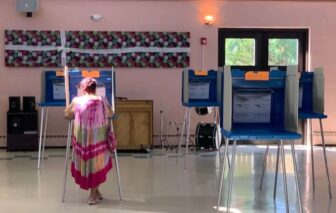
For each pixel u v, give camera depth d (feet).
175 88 29.19
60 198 16.37
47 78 19.95
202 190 17.61
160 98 29.14
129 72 28.94
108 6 28.66
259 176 20.04
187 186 18.25
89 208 15.12
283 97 12.60
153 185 18.42
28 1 27.35
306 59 29.94
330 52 29.76
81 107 15.30
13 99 27.07
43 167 22.06
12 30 27.96
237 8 29.32
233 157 12.35
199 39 29.17
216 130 26.78
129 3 28.73
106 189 17.76
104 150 15.66
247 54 29.84
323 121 29.55
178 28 29.07
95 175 15.35
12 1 27.94
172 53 28.96
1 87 28.12
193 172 21.03
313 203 15.74
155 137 29.14
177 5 29.01
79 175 15.42
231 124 12.35
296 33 29.94
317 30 29.66
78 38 28.40
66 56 28.32
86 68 28.50
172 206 15.39
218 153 26.27
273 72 12.45
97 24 28.63
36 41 28.14
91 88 15.72
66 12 28.40
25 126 27.12
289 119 12.34
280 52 29.94
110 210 14.90
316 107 16.70
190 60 29.14
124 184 18.60
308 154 25.96
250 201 16.06
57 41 28.27
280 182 18.89
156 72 29.09
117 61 28.66
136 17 28.84
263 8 29.40
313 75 16.78
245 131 12.26
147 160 24.27
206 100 20.95
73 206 15.35
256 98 12.53
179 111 29.30
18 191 17.35
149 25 28.91
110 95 16.44
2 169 21.54
